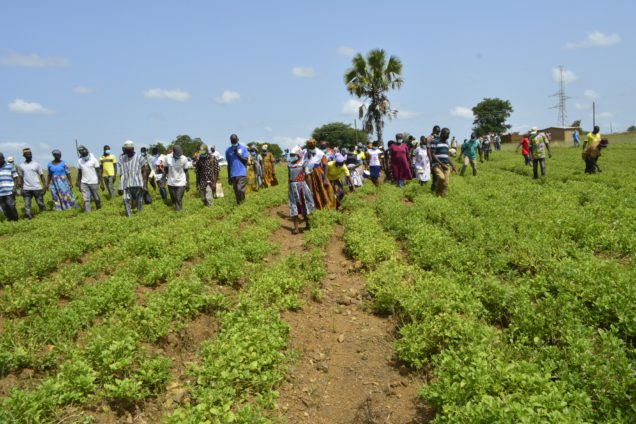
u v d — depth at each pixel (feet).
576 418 13.44
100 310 23.52
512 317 21.30
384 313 24.89
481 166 97.09
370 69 131.44
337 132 281.74
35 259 29.96
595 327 19.34
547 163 92.73
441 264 27.94
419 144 64.44
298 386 19.19
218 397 16.60
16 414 15.37
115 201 62.13
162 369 18.62
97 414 16.70
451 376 16.16
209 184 54.13
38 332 20.61
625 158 99.96
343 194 54.08
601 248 29.43
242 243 35.60
